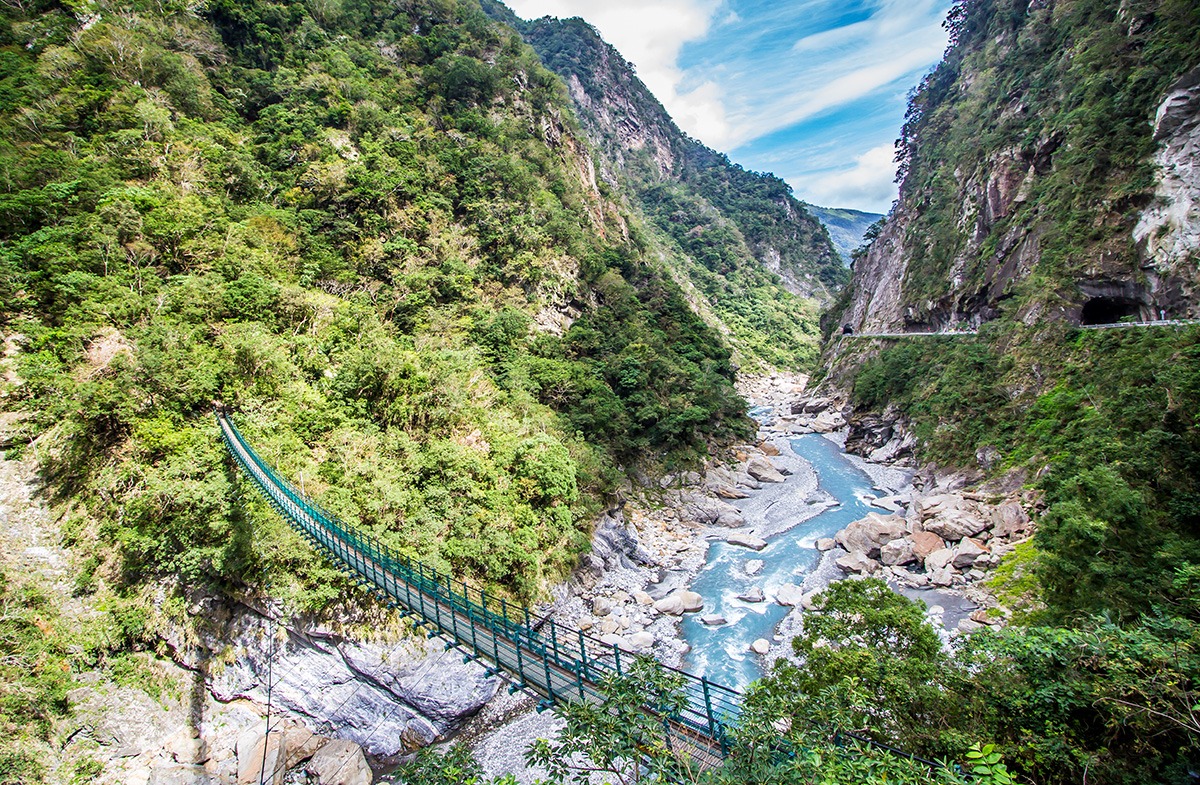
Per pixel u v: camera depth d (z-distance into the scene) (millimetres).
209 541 24656
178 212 36781
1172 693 9531
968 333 62062
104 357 28141
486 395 40969
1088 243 47062
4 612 22234
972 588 31250
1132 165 45562
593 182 97062
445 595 20219
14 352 27375
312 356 34031
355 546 21250
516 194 65062
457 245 55750
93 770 20906
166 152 42031
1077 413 38438
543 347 53719
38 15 50844
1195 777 9273
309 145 51000
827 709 10477
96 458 25844
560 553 33469
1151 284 42031
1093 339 42469
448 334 45719
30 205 32406
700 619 31969
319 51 63125
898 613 14930
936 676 12852
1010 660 12656
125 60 47812
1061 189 52000
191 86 49969
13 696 20625
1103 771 10000
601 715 8578
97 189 34906
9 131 38469
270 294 35375
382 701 24594
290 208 46656
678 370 63188
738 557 40125
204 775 21719
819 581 34938
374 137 57500
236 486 25641
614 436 49969
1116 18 52250
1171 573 16203
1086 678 11094
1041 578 19625
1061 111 56375
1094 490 19766
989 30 83750
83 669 22500
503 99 79312
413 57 74750
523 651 16469
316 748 23328
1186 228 40000
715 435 63062
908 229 86688
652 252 119500
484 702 25438
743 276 165625
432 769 9602
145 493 24734
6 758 19703
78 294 29422
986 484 41938
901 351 70562
